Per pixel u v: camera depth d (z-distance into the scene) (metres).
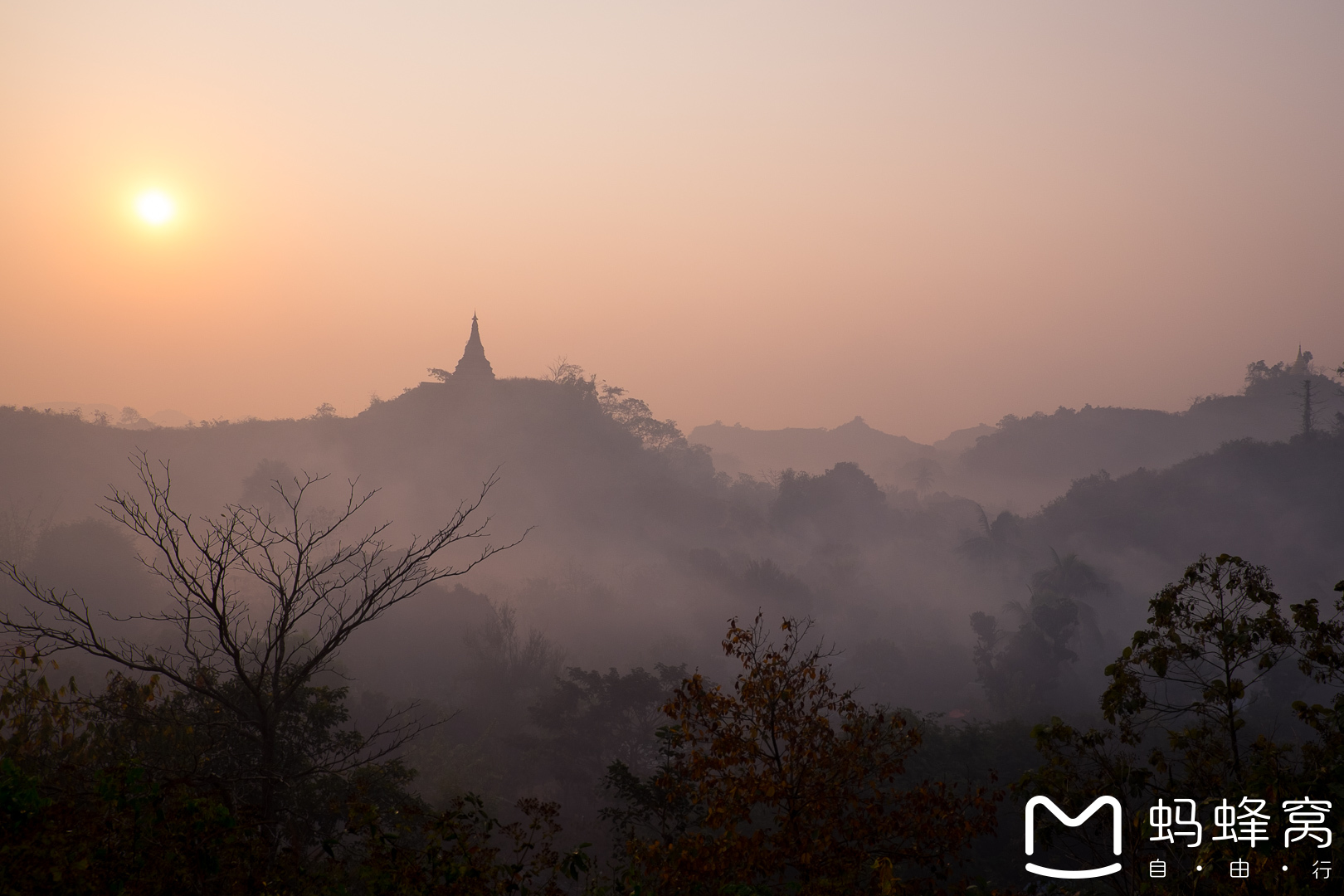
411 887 8.59
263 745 12.65
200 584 13.23
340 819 17.86
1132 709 10.93
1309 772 9.55
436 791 40.81
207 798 8.91
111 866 7.53
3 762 7.77
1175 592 11.24
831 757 11.12
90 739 14.49
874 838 10.77
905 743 11.69
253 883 8.07
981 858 29.95
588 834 40.31
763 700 11.21
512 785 46.38
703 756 11.15
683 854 9.65
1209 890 8.91
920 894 9.73
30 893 7.00
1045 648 73.19
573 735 47.03
